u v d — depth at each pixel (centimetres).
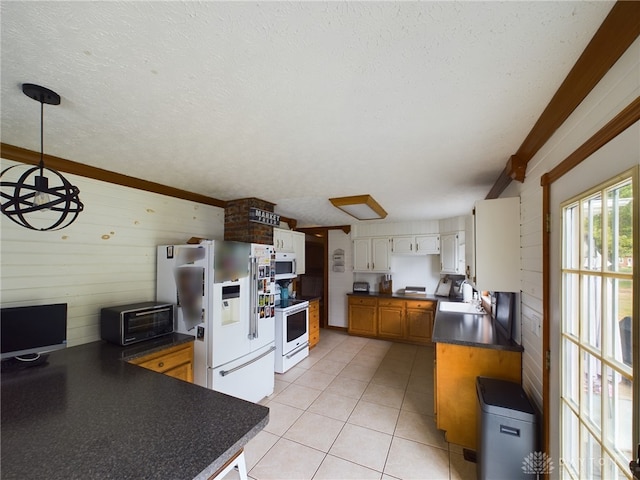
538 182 168
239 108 133
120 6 77
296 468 205
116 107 133
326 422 262
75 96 123
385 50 93
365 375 368
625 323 91
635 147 82
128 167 226
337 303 607
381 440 236
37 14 79
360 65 101
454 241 472
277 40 89
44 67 103
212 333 249
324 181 264
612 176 94
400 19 81
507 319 245
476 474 198
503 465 167
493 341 229
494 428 170
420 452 222
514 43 90
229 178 256
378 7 77
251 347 290
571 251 130
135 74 107
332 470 203
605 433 101
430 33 86
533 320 181
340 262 607
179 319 267
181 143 176
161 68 104
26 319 176
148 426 108
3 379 154
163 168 228
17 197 121
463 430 229
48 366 176
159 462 89
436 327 280
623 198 91
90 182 235
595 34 85
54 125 152
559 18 80
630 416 88
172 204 304
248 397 283
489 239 216
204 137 167
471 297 450
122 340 220
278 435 243
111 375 160
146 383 148
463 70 104
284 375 369
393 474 199
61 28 84
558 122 135
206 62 100
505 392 190
